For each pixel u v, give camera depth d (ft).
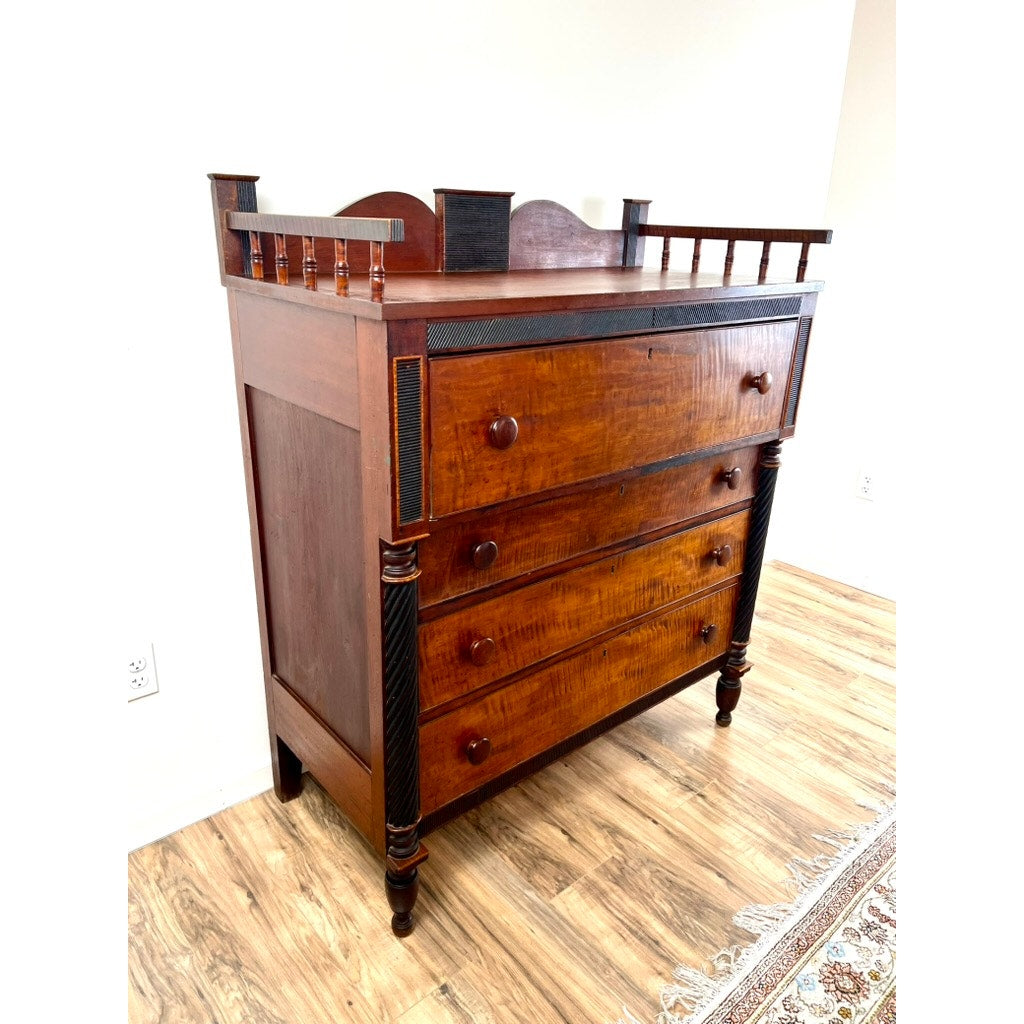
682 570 4.77
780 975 3.90
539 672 4.09
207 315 4.01
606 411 3.67
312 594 3.98
